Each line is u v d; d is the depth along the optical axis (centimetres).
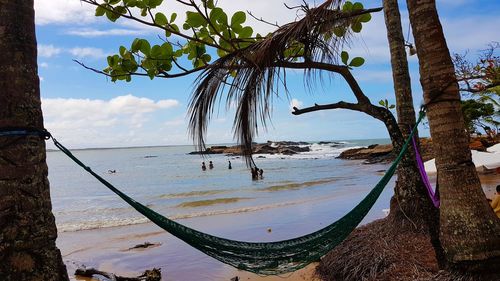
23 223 200
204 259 858
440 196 316
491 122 2028
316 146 9631
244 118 340
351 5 361
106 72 349
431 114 315
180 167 5522
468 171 304
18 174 201
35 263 202
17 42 207
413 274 484
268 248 308
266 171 3869
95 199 2377
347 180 2638
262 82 336
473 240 293
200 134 342
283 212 1447
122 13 323
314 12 334
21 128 203
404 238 577
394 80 624
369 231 644
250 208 1594
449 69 309
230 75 347
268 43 331
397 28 630
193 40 340
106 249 1012
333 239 326
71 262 873
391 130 409
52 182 3778
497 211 634
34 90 213
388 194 1708
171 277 757
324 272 624
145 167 5934
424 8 313
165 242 1057
